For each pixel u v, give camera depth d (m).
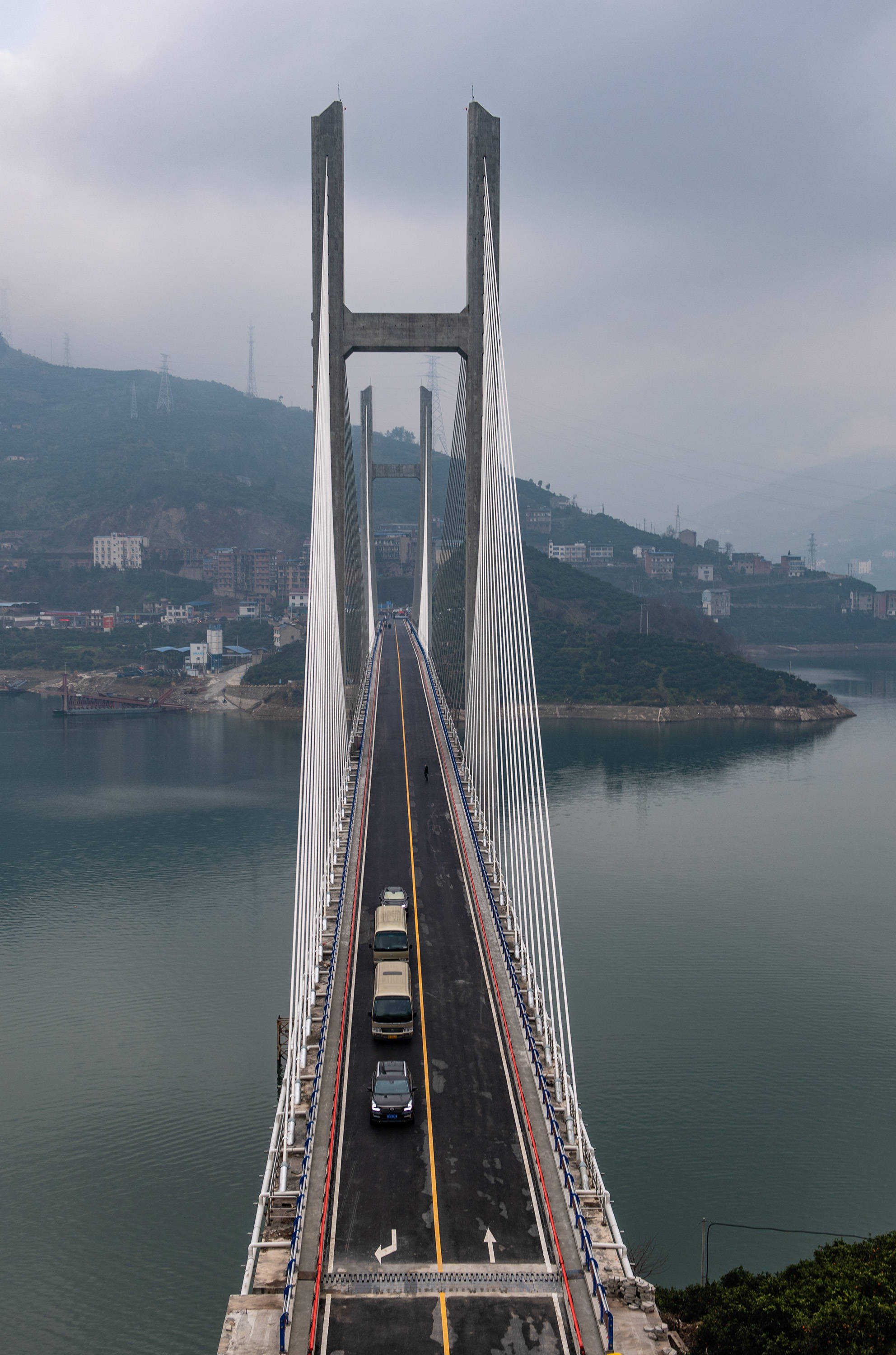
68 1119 51.47
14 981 68.69
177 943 75.62
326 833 49.47
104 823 114.56
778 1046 57.78
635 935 75.44
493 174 64.81
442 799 62.78
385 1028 33.19
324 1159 26.94
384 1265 23.03
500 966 39.47
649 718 190.50
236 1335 21.03
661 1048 57.28
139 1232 43.19
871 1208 44.22
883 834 107.88
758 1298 28.52
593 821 111.38
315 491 51.78
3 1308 38.84
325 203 66.06
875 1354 25.16
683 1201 44.50
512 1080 31.19
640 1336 21.16
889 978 68.12
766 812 117.44
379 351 68.38
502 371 57.00
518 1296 22.20
